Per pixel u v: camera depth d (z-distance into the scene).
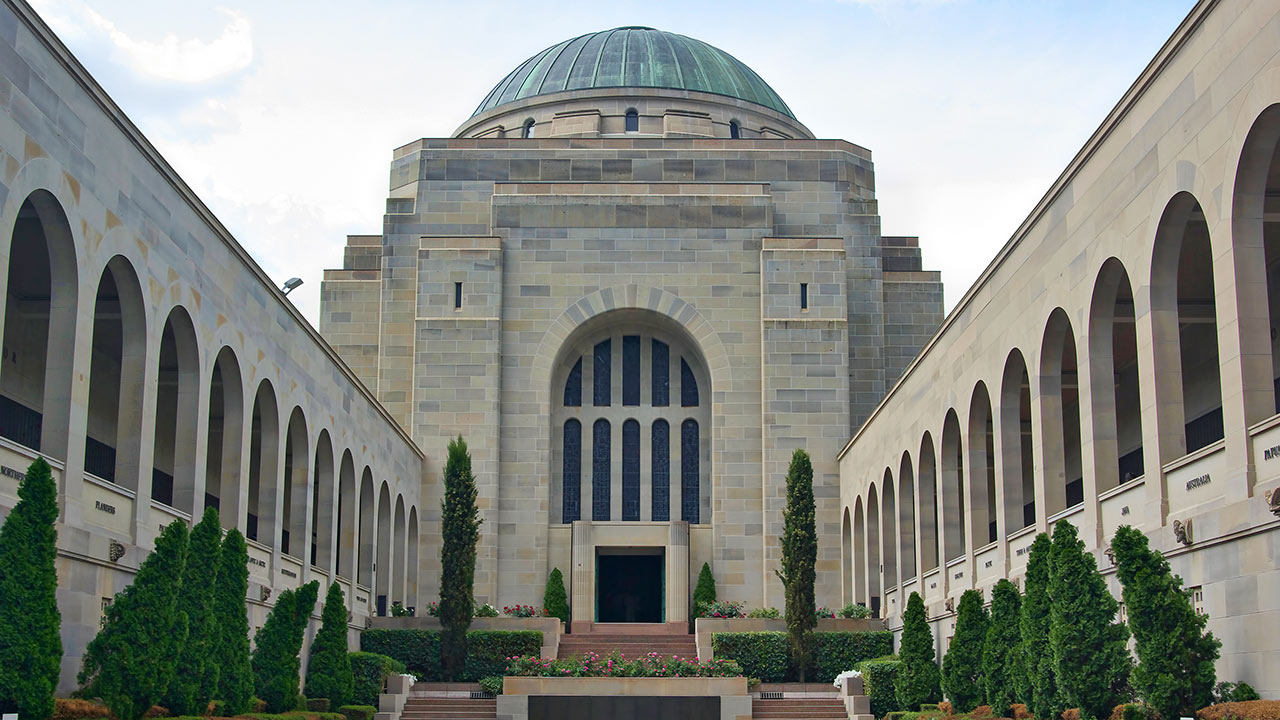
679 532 59.69
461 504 46.88
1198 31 23.89
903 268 67.88
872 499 54.22
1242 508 22.09
